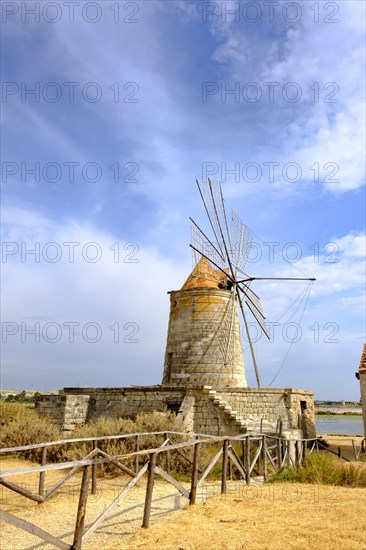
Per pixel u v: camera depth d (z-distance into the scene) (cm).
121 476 1214
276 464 1512
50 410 2144
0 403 2116
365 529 711
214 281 2636
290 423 2128
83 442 1350
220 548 617
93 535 707
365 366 2181
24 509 862
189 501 909
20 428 1584
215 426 1981
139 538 675
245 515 808
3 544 661
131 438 1373
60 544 564
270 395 2159
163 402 2120
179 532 698
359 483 1180
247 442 1187
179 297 2625
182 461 1315
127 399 2222
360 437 3569
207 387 2031
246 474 1163
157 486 1109
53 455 1438
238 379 2494
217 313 2530
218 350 2472
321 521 759
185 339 2516
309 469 1274
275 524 741
